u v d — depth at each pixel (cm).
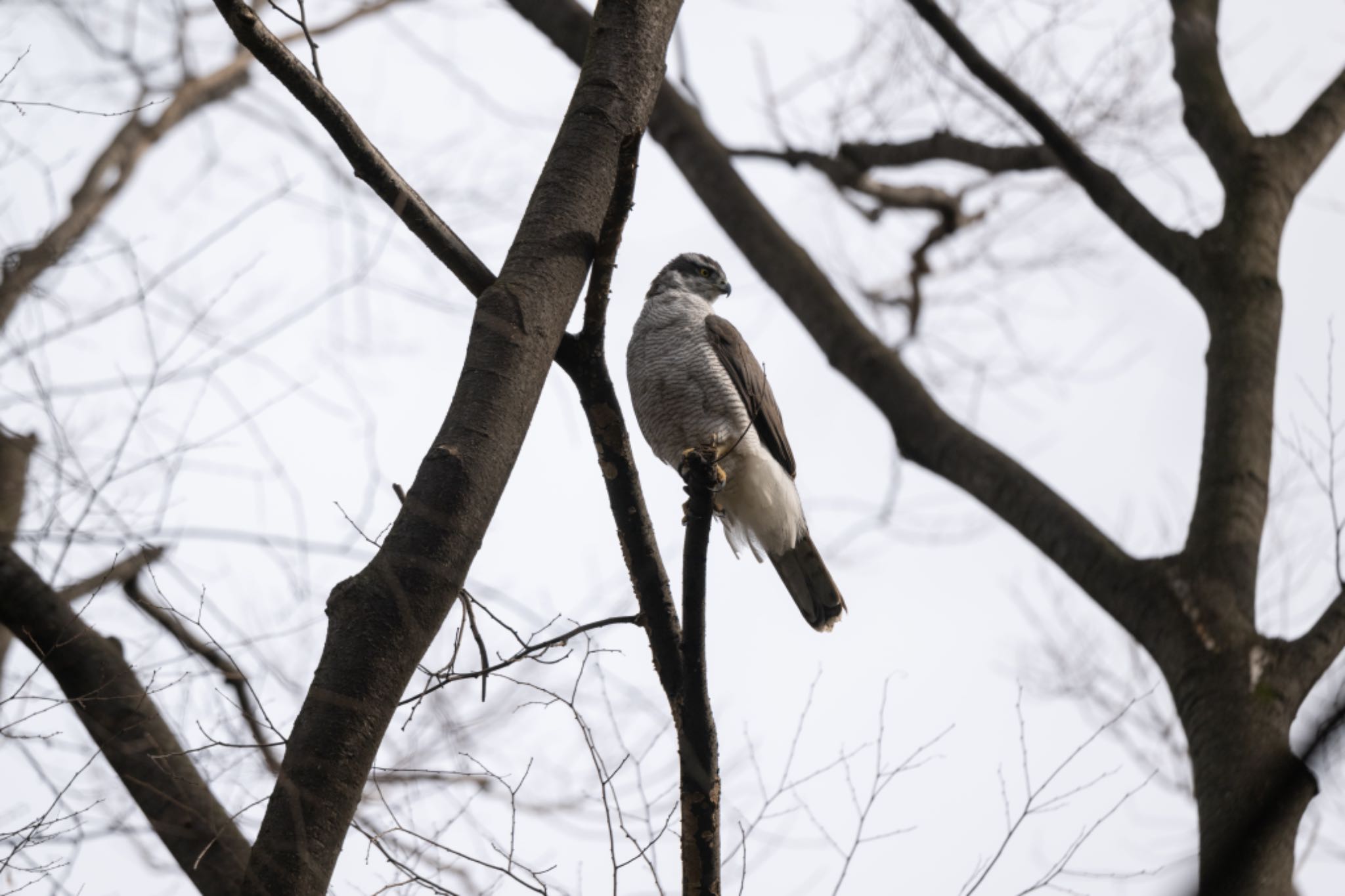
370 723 605
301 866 574
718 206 1702
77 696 901
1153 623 1132
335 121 723
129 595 941
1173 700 1092
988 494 1387
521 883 704
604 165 744
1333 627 1059
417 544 633
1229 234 1323
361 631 616
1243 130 1392
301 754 596
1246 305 1277
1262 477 1188
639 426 1229
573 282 716
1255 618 1109
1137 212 1398
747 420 1169
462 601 721
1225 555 1137
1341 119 1410
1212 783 990
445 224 751
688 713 789
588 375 749
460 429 662
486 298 702
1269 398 1234
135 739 891
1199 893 874
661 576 787
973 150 1828
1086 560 1231
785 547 1194
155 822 812
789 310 1644
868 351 1560
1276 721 1011
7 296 973
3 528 1017
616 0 784
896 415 1511
